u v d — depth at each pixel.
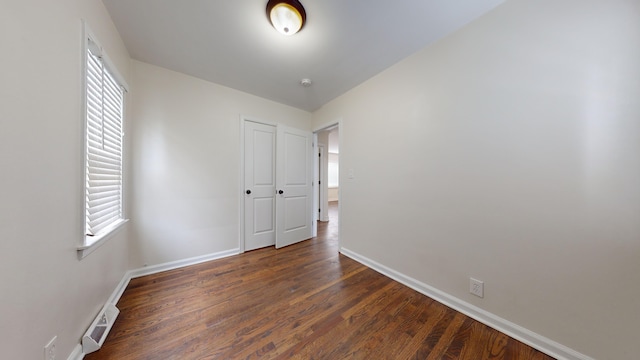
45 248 0.89
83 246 1.13
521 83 1.30
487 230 1.46
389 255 2.17
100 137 1.42
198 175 2.45
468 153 1.55
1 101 0.70
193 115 2.41
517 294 1.32
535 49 1.25
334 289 1.91
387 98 2.20
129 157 2.02
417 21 1.55
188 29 1.66
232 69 2.24
